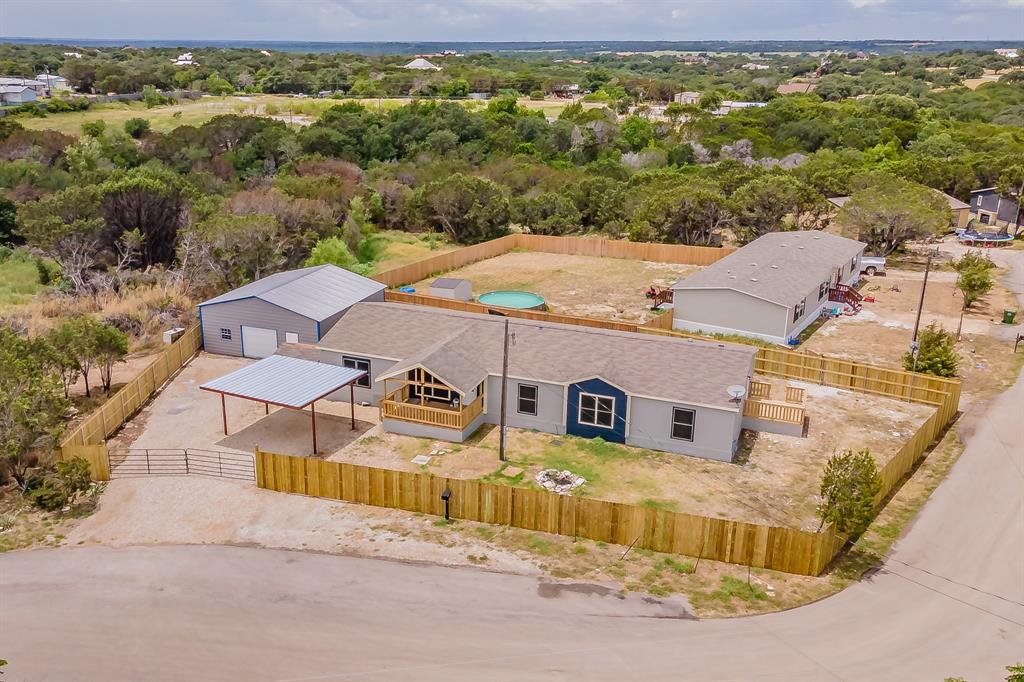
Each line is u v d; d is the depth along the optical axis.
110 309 43.72
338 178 72.75
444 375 28.50
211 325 38.59
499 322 32.72
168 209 55.94
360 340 32.66
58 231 48.69
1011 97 159.12
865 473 21.55
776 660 17.28
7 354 26.89
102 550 21.83
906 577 20.78
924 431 28.03
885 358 38.75
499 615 18.78
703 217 63.75
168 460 27.42
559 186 78.44
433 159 92.88
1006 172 73.25
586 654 17.41
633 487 25.58
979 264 49.25
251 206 57.25
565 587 19.92
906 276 56.19
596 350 30.17
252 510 24.00
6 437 24.64
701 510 24.19
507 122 109.31
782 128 113.31
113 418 29.84
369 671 16.86
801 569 20.70
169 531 22.81
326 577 20.36
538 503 22.45
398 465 26.98
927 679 16.72
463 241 69.69
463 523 23.19
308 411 31.88
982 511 24.45
